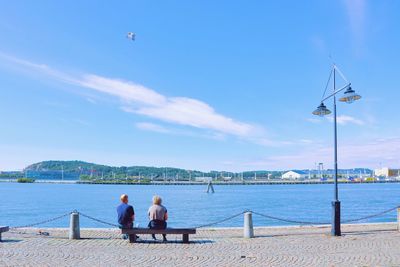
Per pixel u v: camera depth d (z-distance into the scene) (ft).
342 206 256.32
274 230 68.13
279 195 439.63
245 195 444.96
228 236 61.36
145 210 229.86
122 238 58.85
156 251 48.49
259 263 41.57
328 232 64.90
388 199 338.13
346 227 71.82
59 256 45.01
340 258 44.04
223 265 40.63
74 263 41.37
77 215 58.34
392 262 41.83
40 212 220.02
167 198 379.55
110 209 243.60
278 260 43.09
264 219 171.63
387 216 173.68
